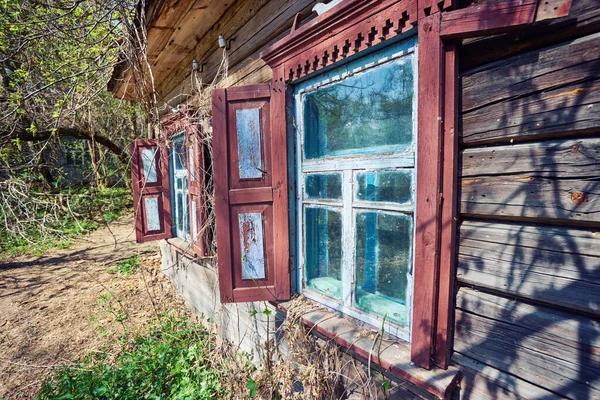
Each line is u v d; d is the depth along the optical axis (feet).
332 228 6.10
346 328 5.25
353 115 5.48
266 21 7.67
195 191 10.43
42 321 14.08
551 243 3.14
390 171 4.69
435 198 3.84
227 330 10.91
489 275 3.59
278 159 6.33
